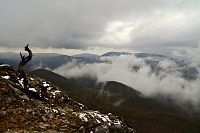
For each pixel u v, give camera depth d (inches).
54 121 1421.0
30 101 1565.0
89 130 1403.8
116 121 1780.3
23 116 1354.6
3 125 1222.3
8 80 1712.6
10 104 1432.1
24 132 1178.6
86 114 1640.0
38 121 1365.7
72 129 1348.4
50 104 1721.2
